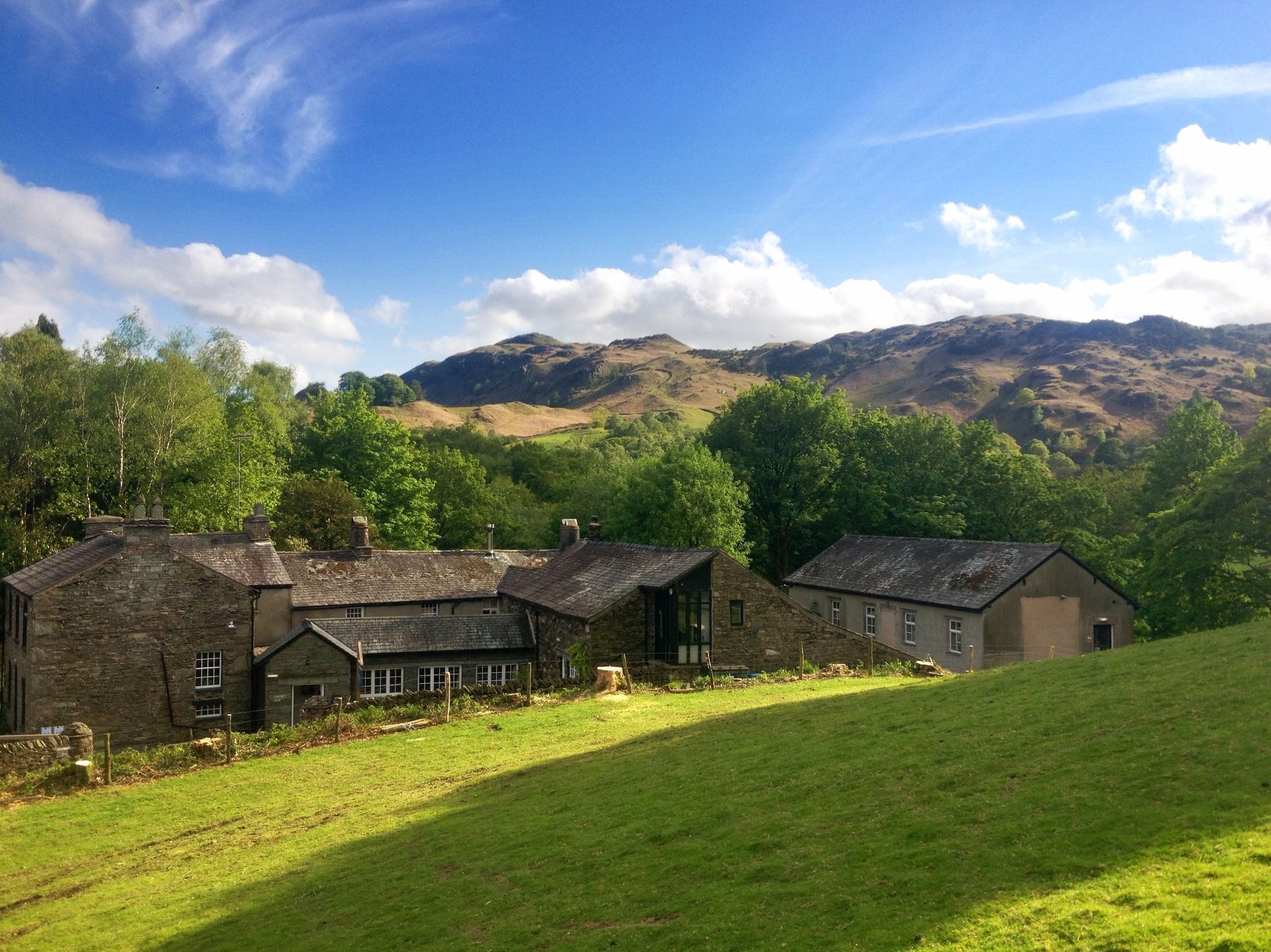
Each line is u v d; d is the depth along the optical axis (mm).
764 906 11594
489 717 29953
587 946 11539
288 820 20844
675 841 14820
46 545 56250
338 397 84562
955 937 9602
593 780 19797
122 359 62562
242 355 83250
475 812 19000
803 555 70438
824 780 16281
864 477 67625
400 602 47156
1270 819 10781
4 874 19266
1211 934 8547
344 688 37750
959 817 13000
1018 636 44000
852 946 9961
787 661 38375
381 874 16078
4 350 62688
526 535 83500
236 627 38531
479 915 13445
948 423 69938
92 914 16359
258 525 47344
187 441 63500
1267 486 45156
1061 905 9773
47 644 35469
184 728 37375
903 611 50000
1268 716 14406
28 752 26500
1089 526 64312
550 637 40875
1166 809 11695
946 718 19109
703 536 58938
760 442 70500
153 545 37281
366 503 75188
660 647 37625
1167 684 17750
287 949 13523
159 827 21484
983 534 66062
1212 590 48031
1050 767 14273
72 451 59906
